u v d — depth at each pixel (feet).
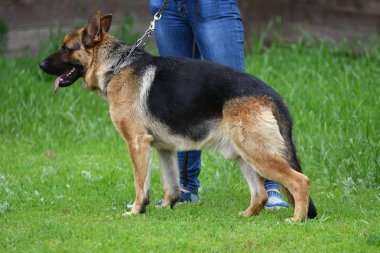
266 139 26.02
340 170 34.96
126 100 27.89
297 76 49.44
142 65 28.17
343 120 38.91
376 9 56.34
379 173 33.99
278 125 26.23
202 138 27.43
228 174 35.09
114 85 28.25
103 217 27.35
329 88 45.68
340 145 36.35
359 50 54.54
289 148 26.40
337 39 57.16
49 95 46.88
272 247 23.35
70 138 42.91
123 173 35.83
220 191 33.17
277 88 46.57
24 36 55.21
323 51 52.95
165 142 28.17
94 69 29.01
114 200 30.81
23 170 36.27
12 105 45.44
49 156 39.55
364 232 25.07
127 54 28.58
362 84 45.57
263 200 28.25
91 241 23.67
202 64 27.55
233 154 27.61
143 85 27.78
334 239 24.20
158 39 30.81
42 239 23.98
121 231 24.76
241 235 24.50
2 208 28.02
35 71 50.65
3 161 37.99
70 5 56.03
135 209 27.99
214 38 29.50
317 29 57.72
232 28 29.60
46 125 43.62
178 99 27.25
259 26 59.16
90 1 56.54
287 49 55.47
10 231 24.89
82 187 33.09
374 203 30.40
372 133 37.04
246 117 26.11
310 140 37.93
